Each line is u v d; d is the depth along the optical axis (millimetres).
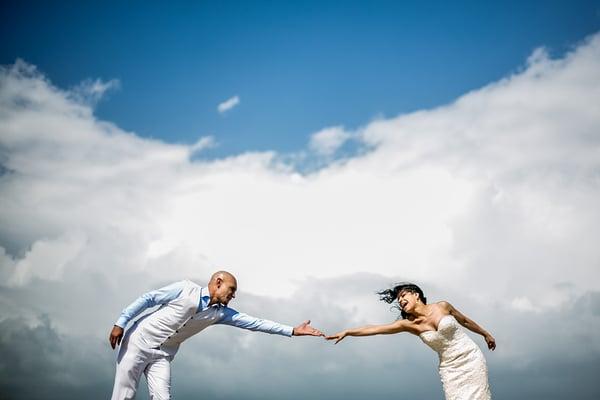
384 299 5422
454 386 5016
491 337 5383
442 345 5074
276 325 5039
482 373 5016
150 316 4695
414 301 5230
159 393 4574
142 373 4707
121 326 4523
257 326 4977
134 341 4578
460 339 5062
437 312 5148
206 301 4762
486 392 4996
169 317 4633
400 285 5371
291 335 5098
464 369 5008
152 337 4625
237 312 4969
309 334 5102
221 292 4746
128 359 4555
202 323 4762
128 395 4602
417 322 5195
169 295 4672
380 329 5250
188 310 4629
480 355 5070
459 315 5301
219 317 4828
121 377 4566
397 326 5230
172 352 4770
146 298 4629
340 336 5195
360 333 5223
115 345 4512
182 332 4715
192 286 4750
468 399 4938
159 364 4668
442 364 5133
